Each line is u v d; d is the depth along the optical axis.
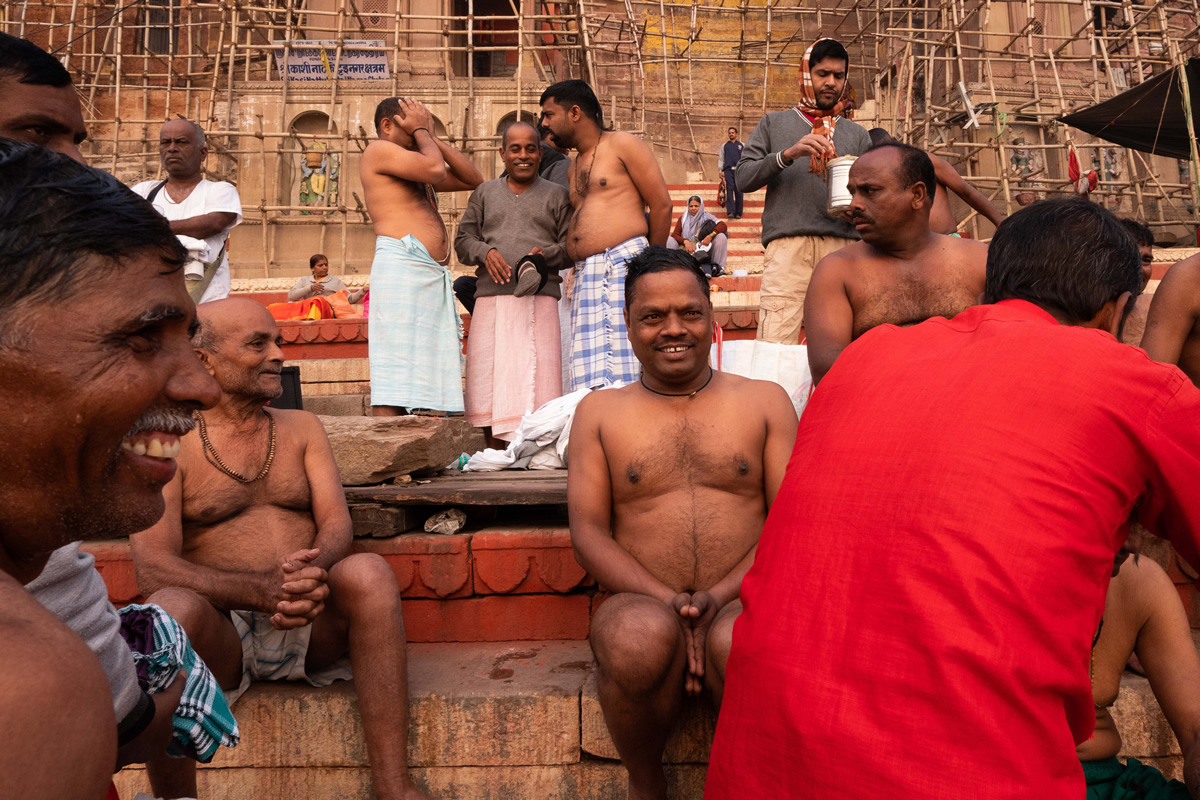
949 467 1.39
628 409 2.47
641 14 18.30
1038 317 1.60
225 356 2.43
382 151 4.58
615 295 4.45
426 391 4.54
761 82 18.50
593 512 2.41
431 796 2.33
